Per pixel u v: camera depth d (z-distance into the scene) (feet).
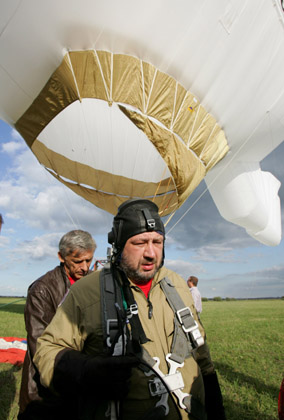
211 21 19.07
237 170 33.78
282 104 25.29
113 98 19.31
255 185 34.73
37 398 6.74
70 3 16.83
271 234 36.88
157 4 17.52
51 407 6.28
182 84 20.89
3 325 33.65
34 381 6.86
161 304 5.13
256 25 20.36
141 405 4.38
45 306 7.66
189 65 20.18
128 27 17.87
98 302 4.86
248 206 34.32
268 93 23.85
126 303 4.86
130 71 19.11
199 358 5.59
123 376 4.00
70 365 4.16
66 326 4.82
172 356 4.66
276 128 27.94
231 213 35.40
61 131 26.48
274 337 24.54
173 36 18.80
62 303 5.17
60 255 8.50
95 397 4.28
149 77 19.53
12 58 18.90
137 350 4.50
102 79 18.97
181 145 22.08
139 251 4.99
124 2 17.07
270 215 35.88
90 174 30.35
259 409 10.92
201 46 19.71
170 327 4.95
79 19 17.38
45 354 4.52
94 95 19.40
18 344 20.30
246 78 22.20
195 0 17.95
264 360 17.46
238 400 11.79
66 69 18.79
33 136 23.84
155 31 18.38
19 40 18.15
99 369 3.94
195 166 23.30
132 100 19.60
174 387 4.45
